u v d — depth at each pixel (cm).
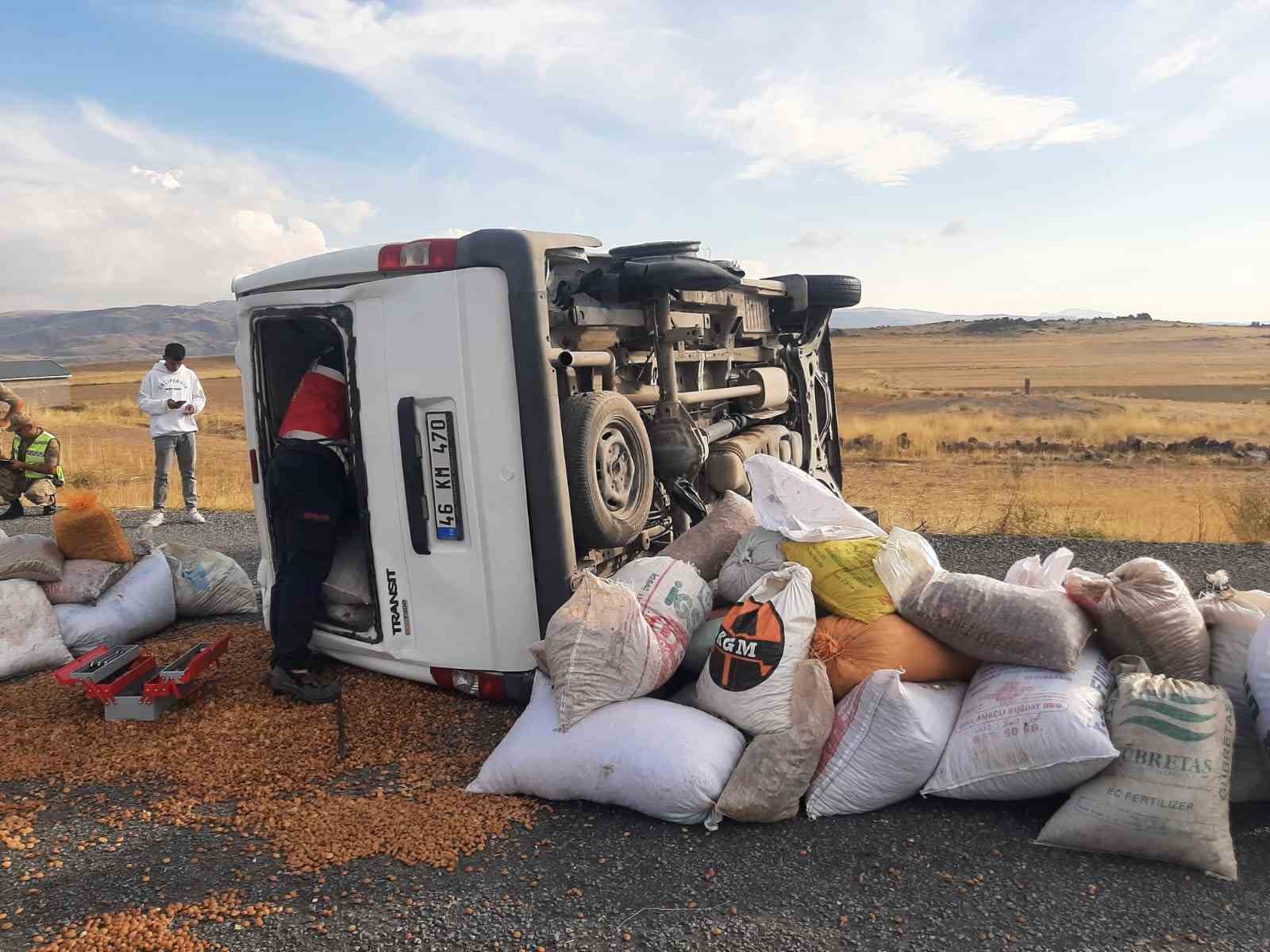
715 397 638
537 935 266
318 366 474
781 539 419
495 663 423
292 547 445
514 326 397
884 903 279
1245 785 326
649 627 370
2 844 325
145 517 1041
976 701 343
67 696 464
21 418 1035
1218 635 359
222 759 389
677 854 310
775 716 340
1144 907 273
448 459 417
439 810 341
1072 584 367
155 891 294
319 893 290
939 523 1033
